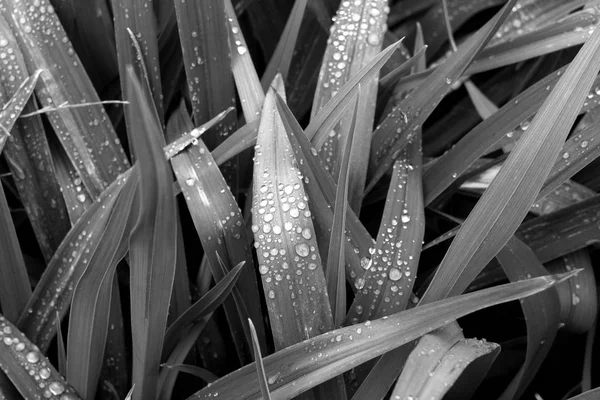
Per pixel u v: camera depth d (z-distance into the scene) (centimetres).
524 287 40
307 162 45
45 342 45
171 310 45
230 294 45
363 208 51
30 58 47
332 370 40
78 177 47
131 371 47
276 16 54
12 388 43
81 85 47
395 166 47
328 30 53
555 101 41
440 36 55
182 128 49
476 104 51
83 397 44
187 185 46
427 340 41
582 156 45
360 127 47
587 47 41
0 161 50
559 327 47
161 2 50
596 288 48
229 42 48
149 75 49
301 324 42
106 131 47
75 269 45
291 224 43
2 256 45
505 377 50
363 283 43
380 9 50
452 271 42
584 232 47
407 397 39
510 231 42
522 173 41
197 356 48
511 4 44
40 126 47
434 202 49
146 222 39
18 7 48
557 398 50
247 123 47
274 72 50
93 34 50
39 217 47
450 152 47
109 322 45
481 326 51
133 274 40
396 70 48
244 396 41
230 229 45
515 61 50
